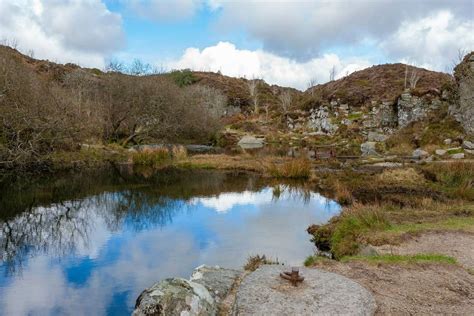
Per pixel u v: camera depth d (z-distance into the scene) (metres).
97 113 30.12
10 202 14.38
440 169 16.70
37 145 20.17
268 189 17.55
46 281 7.55
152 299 4.47
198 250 9.27
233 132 46.12
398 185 15.88
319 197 15.75
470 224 9.07
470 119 26.72
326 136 38.88
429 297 5.05
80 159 23.56
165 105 34.78
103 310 6.38
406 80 49.47
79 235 10.57
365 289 5.06
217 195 16.17
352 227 9.05
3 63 21.62
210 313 4.76
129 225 11.61
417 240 7.93
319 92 62.16
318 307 4.47
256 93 67.06
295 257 8.65
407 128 31.34
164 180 19.80
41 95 23.11
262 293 4.84
